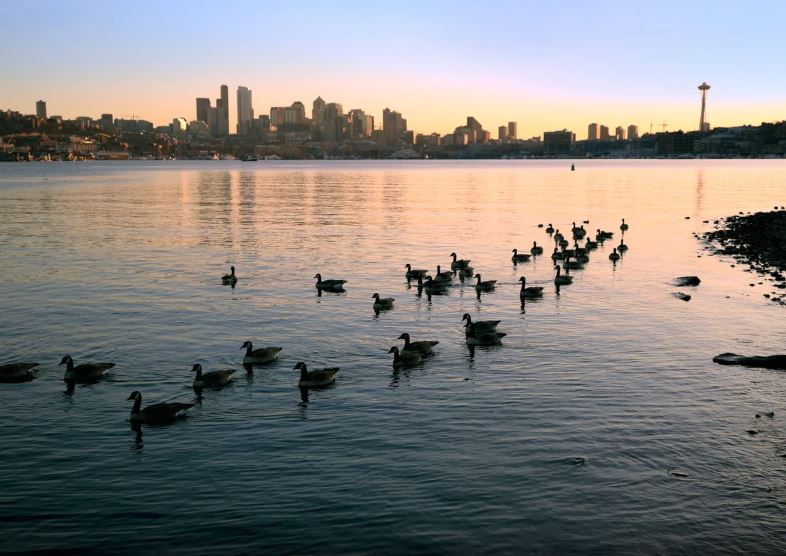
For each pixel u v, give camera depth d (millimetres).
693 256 77062
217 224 110500
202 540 22672
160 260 74688
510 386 35969
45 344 43188
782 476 26578
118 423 31641
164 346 42906
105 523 23594
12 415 32469
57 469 27281
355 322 48656
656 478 26438
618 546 22406
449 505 24656
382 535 22922
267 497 25188
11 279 63219
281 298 56125
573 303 54125
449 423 31391
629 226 108000
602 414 32281
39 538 22750
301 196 180750
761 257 75062
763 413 32312
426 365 39406
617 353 41312
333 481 26297
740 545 22469
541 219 118875
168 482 26266
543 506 24609
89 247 84000
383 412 32688
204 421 31766
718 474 26734
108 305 53250
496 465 27469
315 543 22516
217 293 57906
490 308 52625
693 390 35219
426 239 92000
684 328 46594
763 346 42500
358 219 118812
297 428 30953
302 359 40625
